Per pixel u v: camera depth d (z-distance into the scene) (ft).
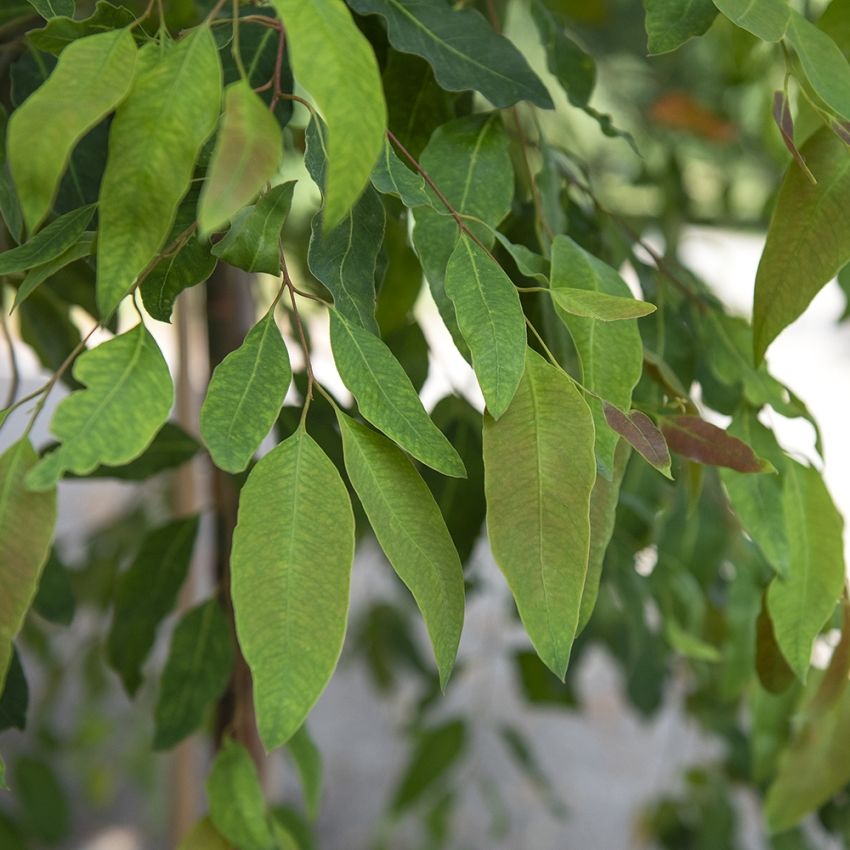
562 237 2.47
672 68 5.87
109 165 2.10
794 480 2.69
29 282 2.31
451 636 2.24
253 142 2.01
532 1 2.92
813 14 4.12
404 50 2.49
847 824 4.10
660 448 2.29
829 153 2.42
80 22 2.33
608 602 4.93
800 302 2.39
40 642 5.89
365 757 11.15
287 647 2.13
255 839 2.84
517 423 2.24
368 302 2.35
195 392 5.13
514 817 10.00
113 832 9.94
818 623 2.60
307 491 2.18
